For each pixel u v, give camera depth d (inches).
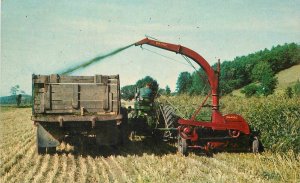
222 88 2284.7
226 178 367.9
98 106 518.0
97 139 537.6
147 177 373.7
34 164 462.6
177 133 573.6
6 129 856.3
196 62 530.6
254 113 614.5
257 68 2164.1
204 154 514.0
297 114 591.2
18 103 2100.1
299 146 498.3
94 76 517.7
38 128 522.9
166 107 579.8
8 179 389.1
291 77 2477.9
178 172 399.2
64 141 641.0
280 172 389.7
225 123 517.3
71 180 378.9
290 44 2800.2
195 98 978.7
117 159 482.0
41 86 514.9
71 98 514.9
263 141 534.0
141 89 607.8
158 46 518.9
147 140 653.9
